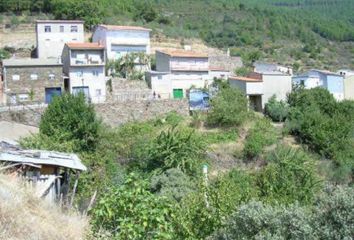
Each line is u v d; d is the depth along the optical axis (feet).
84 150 107.04
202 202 39.34
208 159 117.29
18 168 48.32
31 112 124.57
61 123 107.04
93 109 115.75
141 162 107.24
